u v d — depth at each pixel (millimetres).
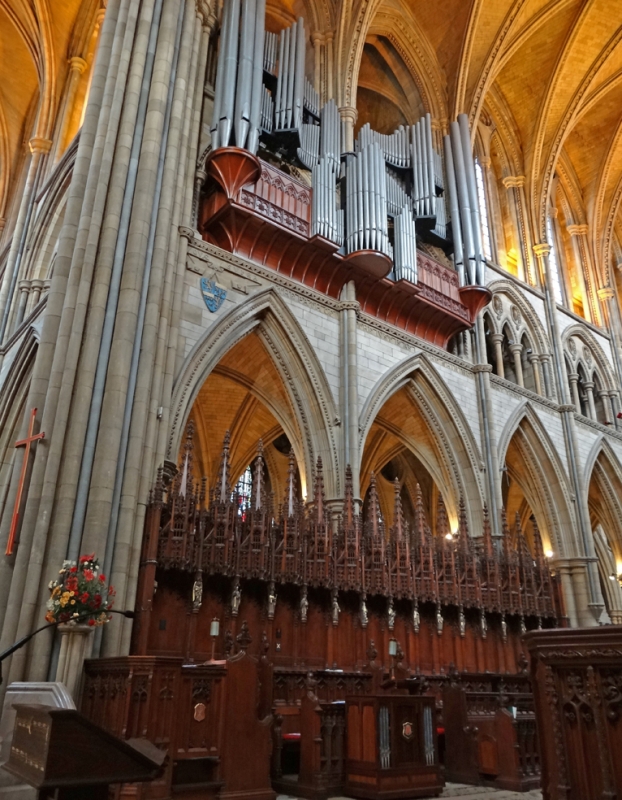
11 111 28438
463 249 23406
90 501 11992
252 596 14273
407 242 20922
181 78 16547
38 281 20203
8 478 17188
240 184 17109
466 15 25469
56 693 9305
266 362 19984
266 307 17531
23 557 11281
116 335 13273
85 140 14789
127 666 8875
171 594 13156
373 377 19359
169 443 14367
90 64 24844
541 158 30078
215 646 13297
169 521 12992
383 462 28594
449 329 22250
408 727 10211
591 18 27734
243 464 26875
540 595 19969
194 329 15766
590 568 23859
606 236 33469
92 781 4477
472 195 24250
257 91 18172
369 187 20047
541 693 4910
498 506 21062
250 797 8875
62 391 12406
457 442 21547
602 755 4336
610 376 30203
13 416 17500
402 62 26906
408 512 30156
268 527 14547
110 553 11898
